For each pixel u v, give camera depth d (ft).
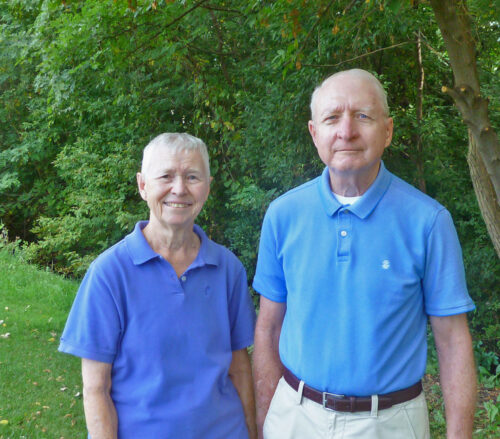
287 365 5.75
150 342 5.22
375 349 5.13
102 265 5.25
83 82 26.13
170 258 5.55
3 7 35.35
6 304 19.90
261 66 21.42
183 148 5.34
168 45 19.04
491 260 18.93
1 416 12.39
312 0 12.67
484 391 15.02
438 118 19.75
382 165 5.60
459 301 5.15
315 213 5.57
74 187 34.50
